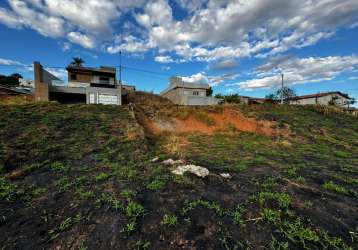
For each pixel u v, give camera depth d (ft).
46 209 14.76
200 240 11.18
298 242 11.16
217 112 71.15
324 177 23.32
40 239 11.52
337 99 145.28
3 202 15.99
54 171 23.16
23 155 27.22
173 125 63.00
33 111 49.21
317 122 67.36
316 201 16.39
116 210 14.26
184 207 14.51
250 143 46.65
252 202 15.51
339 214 14.51
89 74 114.01
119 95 92.58
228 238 11.34
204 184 19.07
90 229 12.21
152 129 56.39
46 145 31.55
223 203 15.33
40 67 84.69
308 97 142.10
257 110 77.30
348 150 42.14
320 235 11.87
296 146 44.55
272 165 27.99
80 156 28.45
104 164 25.67
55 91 88.17
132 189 17.83
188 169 21.77
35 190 18.07
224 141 48.16
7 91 88.99
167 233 11.75
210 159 30.32
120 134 40.68
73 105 61.00
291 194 17.47
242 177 22.08
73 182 19.74
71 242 11.17
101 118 50.57
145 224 12.61
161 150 35.78
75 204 15.33
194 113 69.46
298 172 25.12
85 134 38.58
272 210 14.32
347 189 19.65
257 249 10.53
